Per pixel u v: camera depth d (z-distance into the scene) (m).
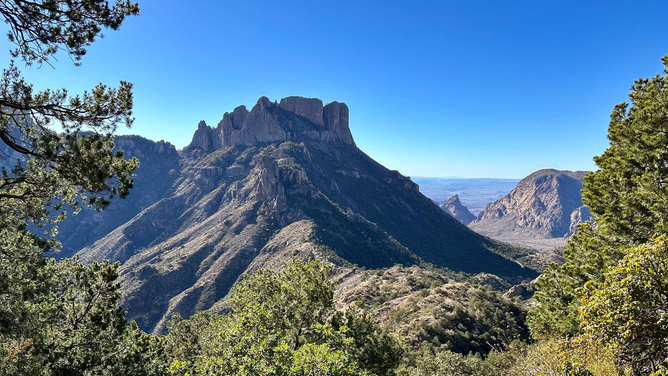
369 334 17.31
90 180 8.98
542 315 24.03
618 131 17.80
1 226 11.09
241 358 11.32
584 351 9.51
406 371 25.38
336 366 10.86
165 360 22.05
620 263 9.52
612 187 17.34
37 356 13.48
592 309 9.15
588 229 19.52
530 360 11.79
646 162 16.12
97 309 16.80
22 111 8.59
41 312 15.50
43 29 8.41
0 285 11.18
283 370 10.55
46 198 10.09
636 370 8.02
